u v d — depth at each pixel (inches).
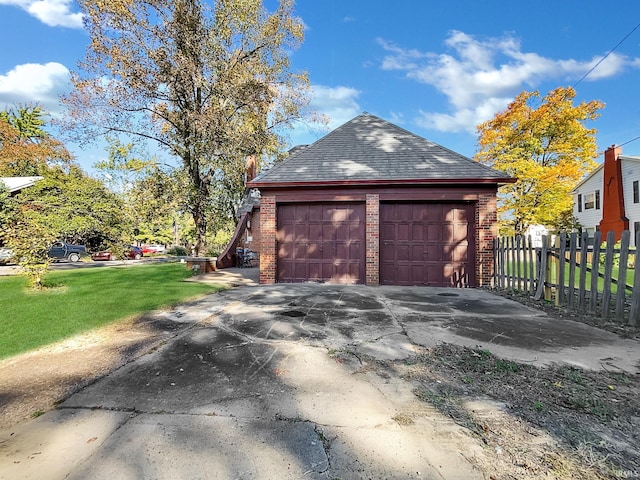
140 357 147.5
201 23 502.9
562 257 241.3
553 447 83.3
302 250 375.9
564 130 796.6
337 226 371.2
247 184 366.6
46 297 263.3
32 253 284.7
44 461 79.9
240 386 118.5
